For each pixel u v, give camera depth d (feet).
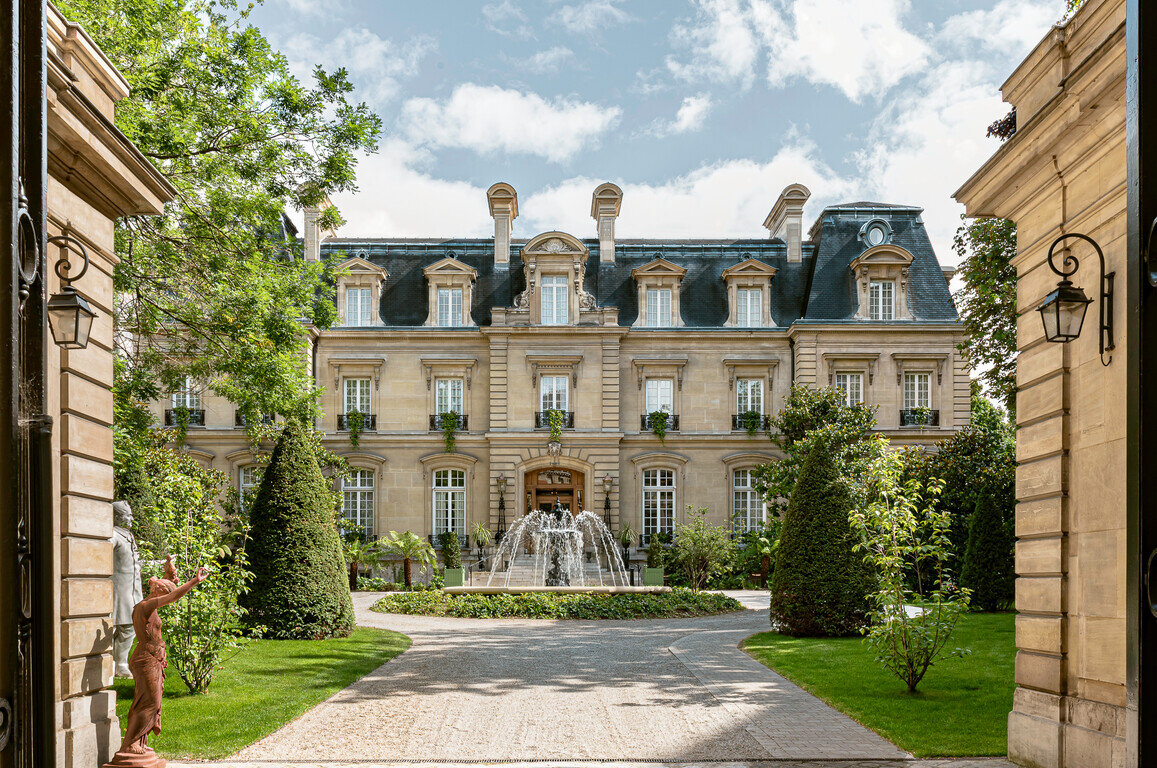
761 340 128.26
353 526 111.65
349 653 50.72
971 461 94.94
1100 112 25.53
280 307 64.80
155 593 27.89
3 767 8.98
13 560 9.10
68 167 27.09
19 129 9.94
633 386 128.26
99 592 29.17
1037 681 28.94
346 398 127.75
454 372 127.54
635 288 131.64
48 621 10.07
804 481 60.95
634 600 80.48
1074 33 28.07
